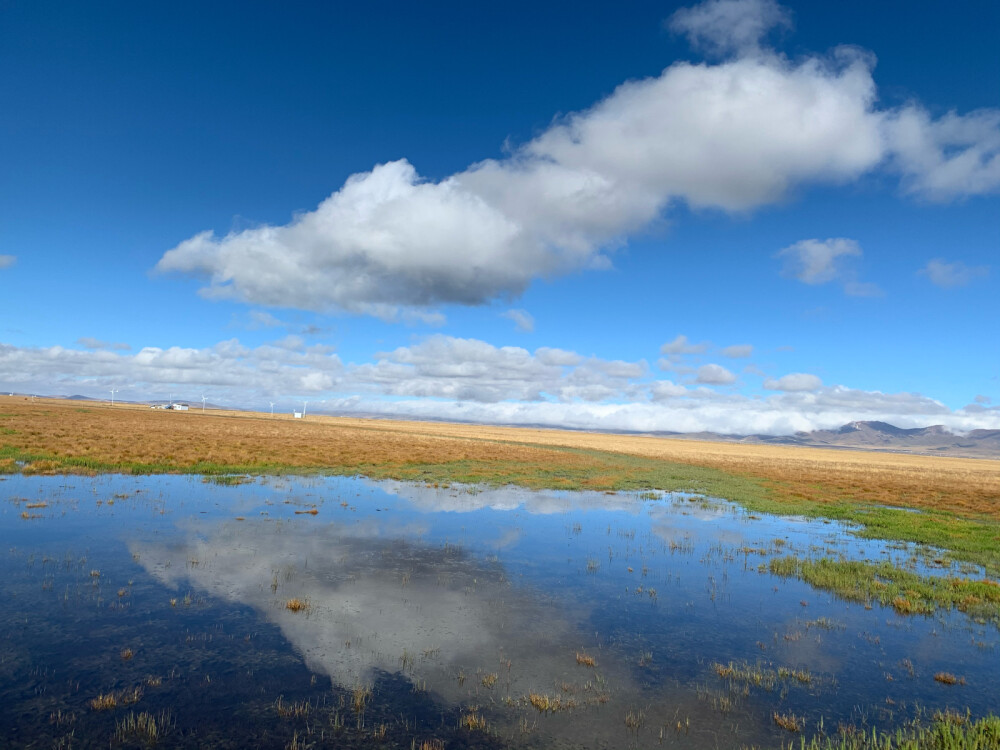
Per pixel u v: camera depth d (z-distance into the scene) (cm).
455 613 1087
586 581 1386
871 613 1229
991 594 1374
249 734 639
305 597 1119
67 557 1309
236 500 2186
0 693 702
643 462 6156
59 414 7575
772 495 3512
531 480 3522
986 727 718
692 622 1123
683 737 684
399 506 2308
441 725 680
